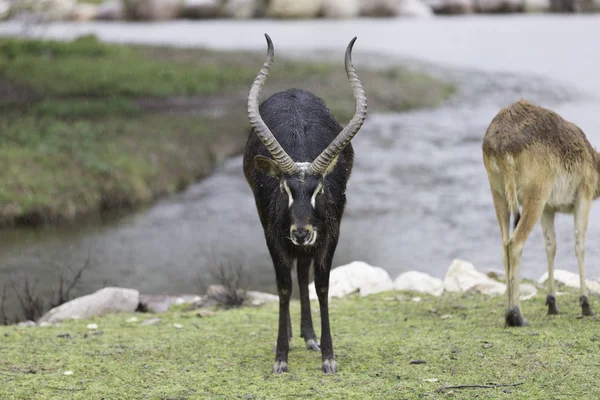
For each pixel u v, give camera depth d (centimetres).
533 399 2014
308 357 2500
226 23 17950
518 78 10381
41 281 4303
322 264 2308
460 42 13675
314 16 18812
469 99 9412
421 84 9744
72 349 2636
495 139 2688
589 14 18650
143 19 19075
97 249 4969
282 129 2470
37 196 5581
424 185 6291
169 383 2250
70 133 6712
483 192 6066
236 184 6588
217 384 2234
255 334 2833
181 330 2928
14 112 7375
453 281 3522
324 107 2666
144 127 7312
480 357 2380
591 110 8444
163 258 4791
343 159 2478
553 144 2683
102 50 10925
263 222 2444
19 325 3155
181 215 5797
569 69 11006
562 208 2850
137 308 3478
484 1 19562
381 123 8325
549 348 2419
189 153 6962
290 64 10581
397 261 4597
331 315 3128
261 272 4500
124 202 5975
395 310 3167
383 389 2133
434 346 2534
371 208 5741
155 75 9594
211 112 8094
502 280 3634
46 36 14425
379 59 11512
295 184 2170
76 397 2141
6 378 2305
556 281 3425
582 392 2042
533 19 17438
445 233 5112
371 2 18825
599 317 2780
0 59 9769
